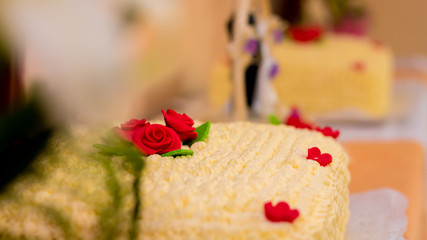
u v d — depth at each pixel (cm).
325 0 154
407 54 192
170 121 46
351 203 56
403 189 60
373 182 62
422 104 121
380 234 50
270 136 48
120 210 38
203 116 99
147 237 37
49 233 38
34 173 40
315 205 39
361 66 104
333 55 110
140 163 41
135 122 46
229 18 71
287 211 37
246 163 43
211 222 37
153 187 40
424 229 55
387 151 71
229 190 39
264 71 78
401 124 104
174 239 37
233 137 48
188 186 40
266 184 40
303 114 106
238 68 68
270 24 78
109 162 41
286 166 43
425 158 75
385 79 106
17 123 25
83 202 38
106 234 37
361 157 69
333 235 41
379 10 190
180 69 121
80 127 45
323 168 44
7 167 39
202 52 140
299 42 121
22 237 38
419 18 188
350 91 105
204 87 138
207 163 43
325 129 53
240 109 69
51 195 39
